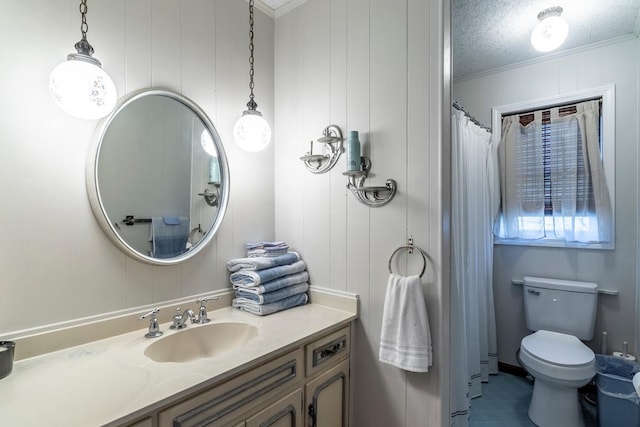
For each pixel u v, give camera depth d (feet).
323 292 5.34
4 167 3.17
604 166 6.89
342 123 5.16
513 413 6.49
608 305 6.88
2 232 3.16
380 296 4.75
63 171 3.56
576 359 5.81
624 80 6.66
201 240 4.91
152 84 4.34
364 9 4.91
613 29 6.41
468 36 6.62
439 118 4.23
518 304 7.97
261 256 5.25
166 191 4.50
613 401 5.67
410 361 4.13
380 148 4.75
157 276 4.40
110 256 3.93
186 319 4.38
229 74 5.35
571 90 7.21
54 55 3.48
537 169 7.66
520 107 7.82
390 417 4.62
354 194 5.01
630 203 6.66
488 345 7.93
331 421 4.48
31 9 3.33
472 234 6.71
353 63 5.03
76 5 3.65
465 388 5.41
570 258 7.32
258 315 4.81
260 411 3.44
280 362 3.69
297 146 5.76
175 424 2.70
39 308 3.37
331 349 4.44
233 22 5.41
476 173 6.93
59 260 3.52
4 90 3.17
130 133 4.13
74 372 3.01
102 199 3.83
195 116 4.88
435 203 4.26
